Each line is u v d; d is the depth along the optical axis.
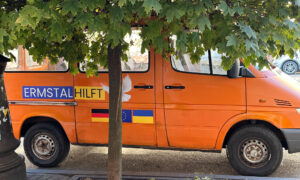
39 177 4.72
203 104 4.94
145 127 5.17
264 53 2.63
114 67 3.60
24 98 5.61
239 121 4.90
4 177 4.19
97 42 4.14
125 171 5.06
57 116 5.48
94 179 4.68
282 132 4.74
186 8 2.38
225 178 4.53
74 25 2.48
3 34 2.31
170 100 5.04
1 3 2.76
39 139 5.67
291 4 2.68
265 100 4.78
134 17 2.97
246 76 4.84
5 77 5.66
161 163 5.76
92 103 5.33
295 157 5.90
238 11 2.44
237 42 2.44
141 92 5.13
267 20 2.62
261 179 4.50
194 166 5.58
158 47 2.92
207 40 2.75
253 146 4.89
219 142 4.95
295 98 4.74
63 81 5.43
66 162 5.96
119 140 3.80
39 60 3.99
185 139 5.06
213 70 4.89
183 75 4.98
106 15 2.54
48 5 2.29
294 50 3.04
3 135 4.24
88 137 5.41
